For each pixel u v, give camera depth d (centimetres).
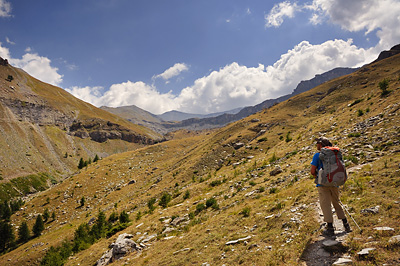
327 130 4247
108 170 13462
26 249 6488
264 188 2156
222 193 2856
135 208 6097
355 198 888
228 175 4331
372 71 13575
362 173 1175
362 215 723
